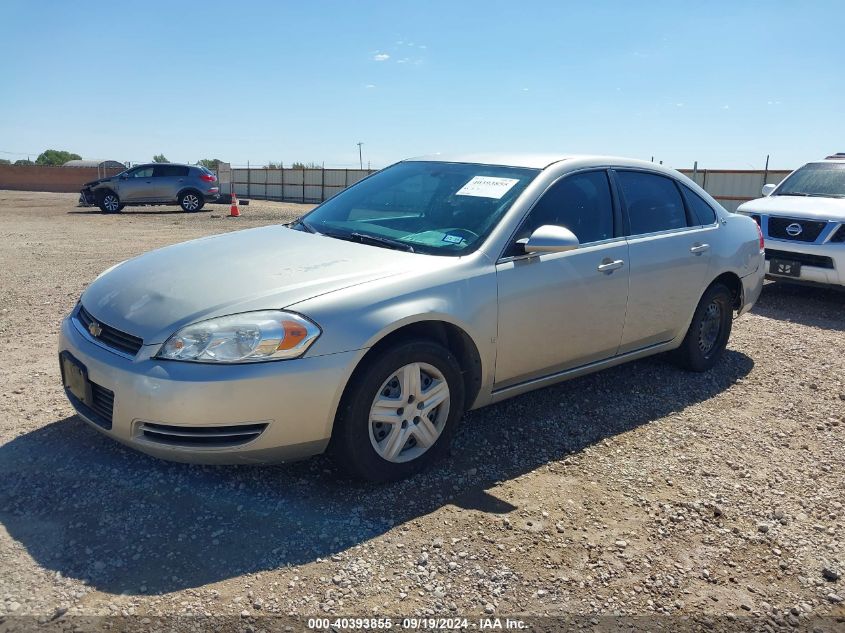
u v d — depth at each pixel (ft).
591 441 13.53
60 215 71.15
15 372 15.88
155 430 9.96
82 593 8.46
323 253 12.23
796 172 31.55
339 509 10.58
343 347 10.24
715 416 15.14
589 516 10.84
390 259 11.94
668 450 13.33
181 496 10.68
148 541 9.53
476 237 12.60
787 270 26.71
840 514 11.31
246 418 9.83
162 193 76.28
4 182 154.71
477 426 13.87
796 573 9.71
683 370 17.90
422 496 11.11
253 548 9.52
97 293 11.94
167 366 9.86
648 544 10.18
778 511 11.25
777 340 21.54
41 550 9.21
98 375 10.40
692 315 16.79
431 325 11.74
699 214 17.22
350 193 15.62
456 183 14.23
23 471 11.19
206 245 13.37
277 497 10.82
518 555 9.73
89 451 11.94
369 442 10.82
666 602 8.97
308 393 10.05
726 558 9.97
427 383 11.62
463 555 9.63
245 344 9.86
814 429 14.70
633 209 15.34
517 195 13.29
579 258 13.64
